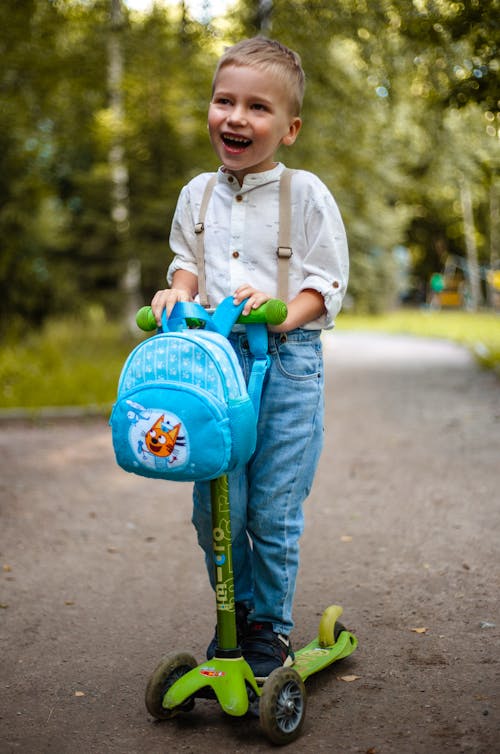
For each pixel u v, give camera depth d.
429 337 19.30
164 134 14.56
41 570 4.09
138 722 2.58
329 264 2.60
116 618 3.47
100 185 14.80
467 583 3.69
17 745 2.45
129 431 2.34
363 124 14.66
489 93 6.41
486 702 2.59
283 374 2.59
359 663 2.93
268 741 2.42
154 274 15.04
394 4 8.02
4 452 6.93
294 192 2.62
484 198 27.83
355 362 13.57
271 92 2.54
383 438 7.09
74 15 13.88
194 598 3.67
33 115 14.30
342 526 4.67
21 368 10.96
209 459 2.28
